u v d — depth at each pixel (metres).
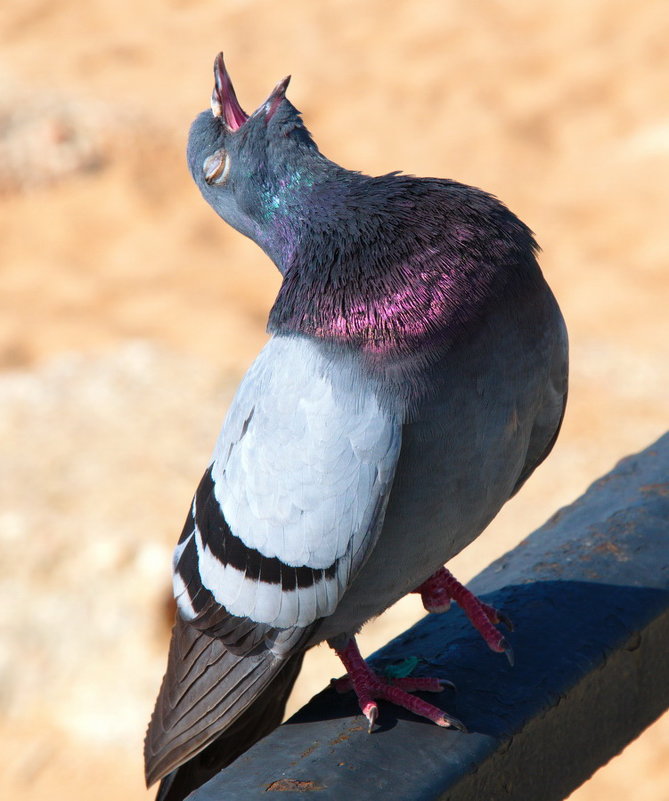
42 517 13.13
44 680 11.47
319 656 11.57
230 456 4.23
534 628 3.63
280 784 3.12
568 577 3.79
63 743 11.00
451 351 3.90
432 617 3.98
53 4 32.56
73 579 12.24
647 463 4.30
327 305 4.02
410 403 3.89
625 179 23.77
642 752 10.82
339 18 31.42
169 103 26.89
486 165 24.62
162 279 21.08
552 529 4.11
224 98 4.69
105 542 12.60
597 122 25.94
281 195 4.35
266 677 4.19
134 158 24.72
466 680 3.51
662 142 24.61
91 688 11.35
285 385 4.02
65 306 20.17
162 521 13.02
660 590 3.74
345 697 3.57
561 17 30.45
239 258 21.81
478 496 4.19
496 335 3.96
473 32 30.14
